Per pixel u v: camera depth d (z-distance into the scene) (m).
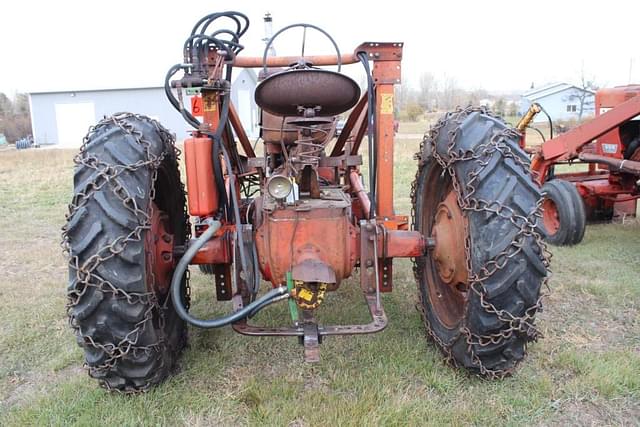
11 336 3.55
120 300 2.48
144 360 2.67
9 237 6.60
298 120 2.71
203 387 2.90
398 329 3.56
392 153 3.25
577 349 3.27
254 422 2.59
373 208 3.01
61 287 4.57
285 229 2.74
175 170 3.35
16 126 46.22
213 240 3.08
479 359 2.80
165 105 36.00
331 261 2.76
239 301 2.86
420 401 2.71
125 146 2.60
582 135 5.46
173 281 2.76
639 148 6.00
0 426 2.60
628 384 2.85
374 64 3.15
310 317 2.75
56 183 12.38
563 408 2.68
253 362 3.18
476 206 2.62
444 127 2.99
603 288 4.27
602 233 6.24
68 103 36.59
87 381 2.96
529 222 2.57
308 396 2.78
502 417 2.62
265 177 3.82
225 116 2.93
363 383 2.88
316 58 3.59
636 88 6.07
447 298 3.26
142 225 2.52
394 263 5.08
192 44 2.95
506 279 2.56
